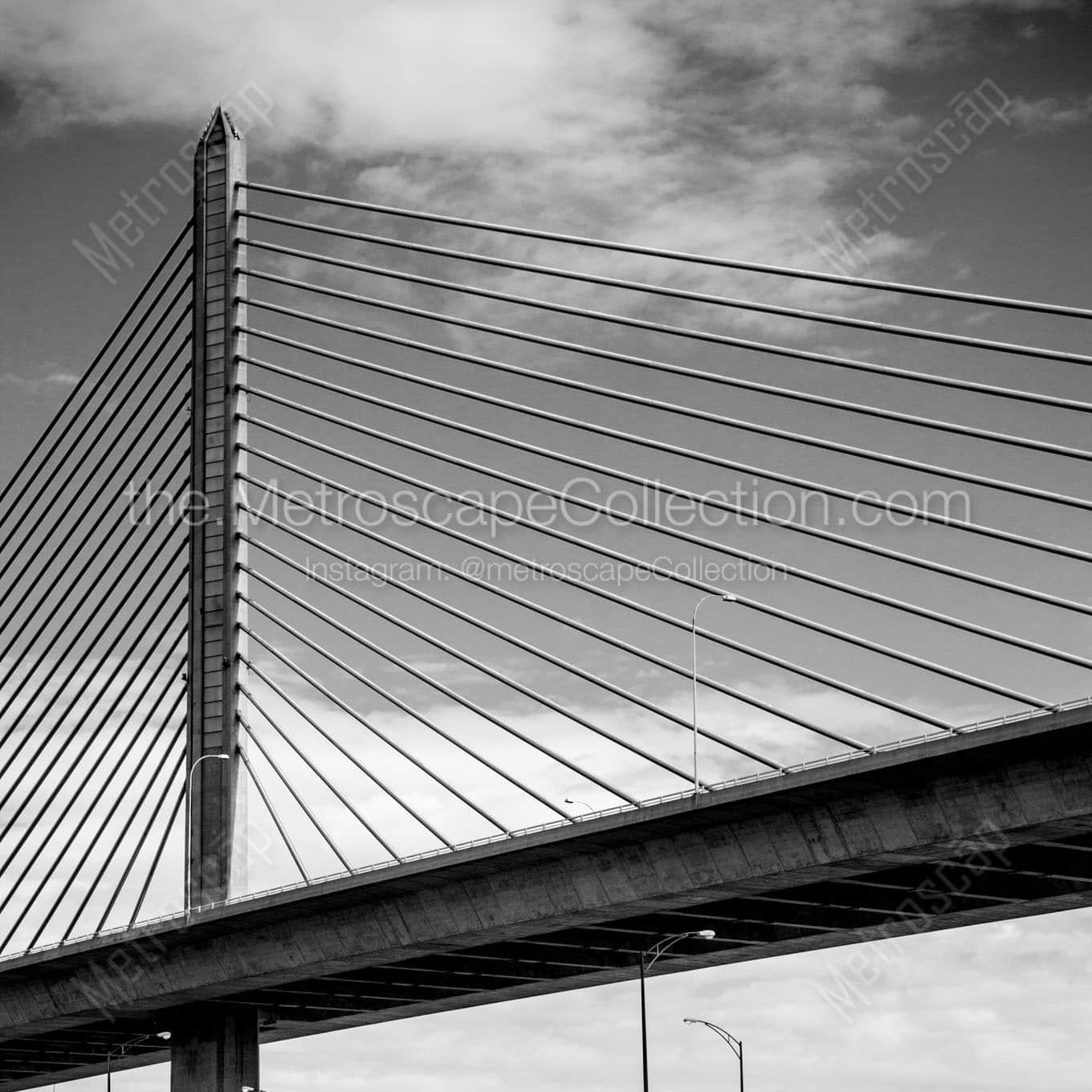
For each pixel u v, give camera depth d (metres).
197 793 84.44
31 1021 90.44
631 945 75.88
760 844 63.31
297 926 78.25
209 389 88.62
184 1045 90.00
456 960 80.62
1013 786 57.12
